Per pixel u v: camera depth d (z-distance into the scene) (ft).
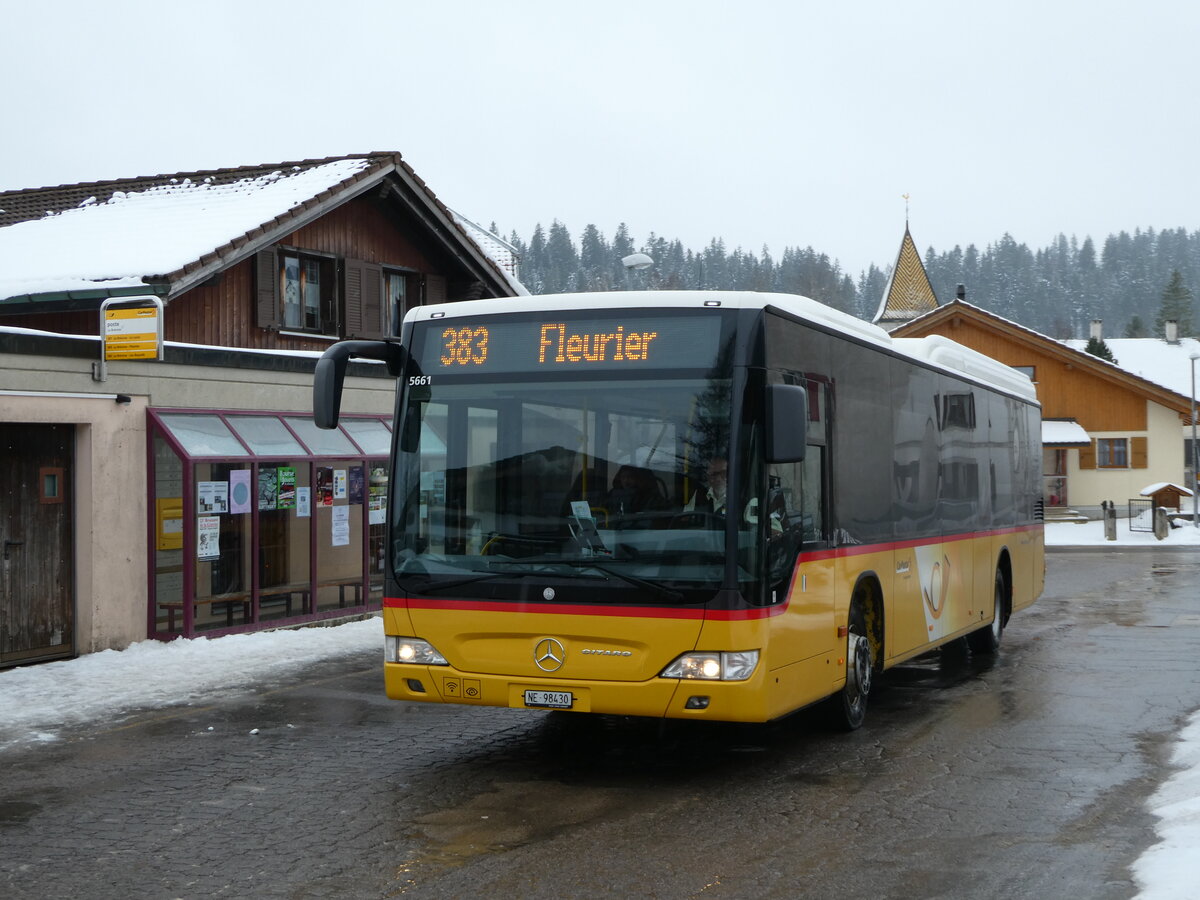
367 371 61.87
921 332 182.19
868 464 34.12
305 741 32.65
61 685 40.91
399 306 81.25
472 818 24.85
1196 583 83.97
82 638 46.68
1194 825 23.32
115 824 24.59
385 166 75.05
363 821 24.64
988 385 48.39
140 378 48.88
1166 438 175.42
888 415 36.01
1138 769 28.91
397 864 21.76
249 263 68.80
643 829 23.99
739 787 27.43
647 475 27.07
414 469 28.86
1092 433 177.68
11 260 66.08
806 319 30.01
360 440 60.39
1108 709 37.01
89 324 65.05
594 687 26.91
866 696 34.22
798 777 28.37
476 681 27.76
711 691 26.25
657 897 19.92
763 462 27.09
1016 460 53.62
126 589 48.26
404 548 28.60
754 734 33.32
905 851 22.44
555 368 28.04
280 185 73.87
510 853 22.39
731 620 26.21
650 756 30.71
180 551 50.49
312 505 56.85
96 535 46.88
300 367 57.11
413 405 29.12
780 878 20.86
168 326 64.75
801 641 28.91
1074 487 178.09
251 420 54.19
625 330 27.78
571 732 33.81
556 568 27.22
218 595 51.49
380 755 30.91
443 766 29.66
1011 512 52.24
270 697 39.27
